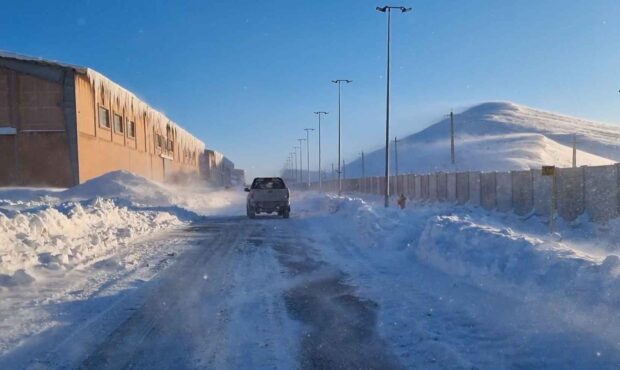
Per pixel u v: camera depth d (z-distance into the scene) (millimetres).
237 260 13391
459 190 33844
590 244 16672
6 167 37188
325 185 91688
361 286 10023
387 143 33719
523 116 180000
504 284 8641
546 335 6398
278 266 12438
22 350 6277
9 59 36875
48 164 37281
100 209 21672
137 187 37375
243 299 9008
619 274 6906
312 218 27578
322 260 13328
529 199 25625
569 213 22516
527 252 9031
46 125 37250
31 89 37219
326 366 5781
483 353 6035
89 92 39875
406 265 12125
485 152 120250
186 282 10484
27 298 9000
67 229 17094
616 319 6215
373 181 58312
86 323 7480
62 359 5996
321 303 8695
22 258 11641
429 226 13000
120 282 10414
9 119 37125
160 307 8438
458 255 10609
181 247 16000
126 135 48250
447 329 6992
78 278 10812
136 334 6965
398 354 6145
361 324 7410
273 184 29797
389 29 33875
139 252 14805
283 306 8508
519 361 5734
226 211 37562
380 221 17844
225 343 6590
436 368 5664
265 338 6801
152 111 57719
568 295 7152
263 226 23469
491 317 7379
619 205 19828
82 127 38375
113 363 5887
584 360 5578
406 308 8180
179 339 6758
